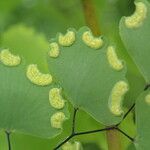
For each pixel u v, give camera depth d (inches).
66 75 4.3
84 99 4.3
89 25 5.9
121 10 7.5
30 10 9.4
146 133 4.2
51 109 4.3
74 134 4.3
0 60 4.2
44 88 4.3
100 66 4.2
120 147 5.0
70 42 4.3
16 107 4.3
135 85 5.8
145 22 4.2
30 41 6.4
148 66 4.2
